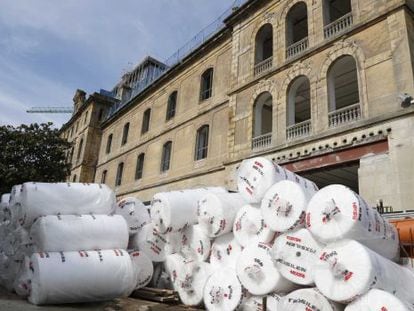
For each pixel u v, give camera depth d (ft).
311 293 14.66
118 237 23.36
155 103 82.84
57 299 20.03
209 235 21.52
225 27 62.49
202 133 64.44
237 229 20.12
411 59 33.78
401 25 35.27
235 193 22.84
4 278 25.98
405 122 32.37
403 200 30.63
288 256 16.16
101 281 20.98
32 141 72.74
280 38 50.11
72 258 20.86
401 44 34.76
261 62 52.01
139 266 23.88
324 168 39.34
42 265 19.95
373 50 37.24
